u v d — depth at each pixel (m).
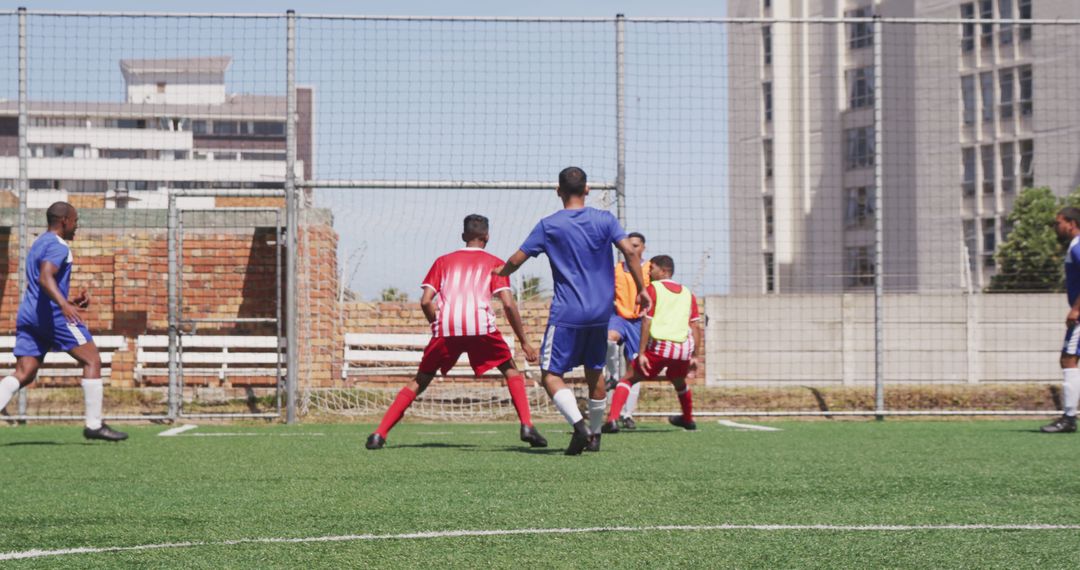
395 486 7.15
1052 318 19.59
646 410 17.22
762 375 19.52
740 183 18.72
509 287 10.06
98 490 7.04
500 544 5.02
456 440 11.30
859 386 18.50
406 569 4.50
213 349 18.50
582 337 9.24
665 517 5.78
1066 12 60.75
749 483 7.30
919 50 66.88
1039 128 61.56
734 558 4.70
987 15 64.06
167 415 14.88
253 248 18.66
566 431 13.02
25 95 14.62
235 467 8.42
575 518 5.76
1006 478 7.62
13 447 10.47
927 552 4.84
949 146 65.19
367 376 18.03
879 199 15.53
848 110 70.25
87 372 10.98
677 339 12.41
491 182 15.04
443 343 10.03
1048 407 17.84
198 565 4.59
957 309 19.58
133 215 19.47
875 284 15.58
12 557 4.78
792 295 19.55
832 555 4.77
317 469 8.23
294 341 14.81
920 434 11.97
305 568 4.52
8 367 17.81
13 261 18.55
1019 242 51.19
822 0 71.62
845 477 7.66
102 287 19.33
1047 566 4.56
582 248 9.12
